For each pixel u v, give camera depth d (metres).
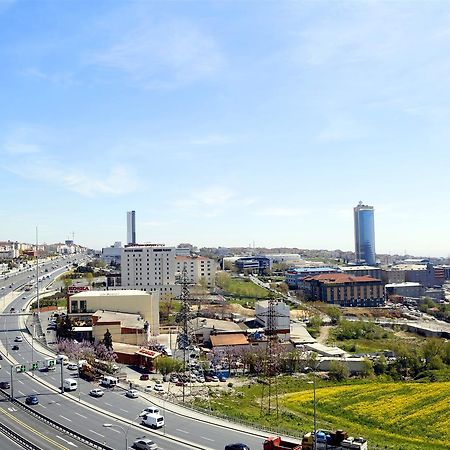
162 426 99.06
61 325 188.75
